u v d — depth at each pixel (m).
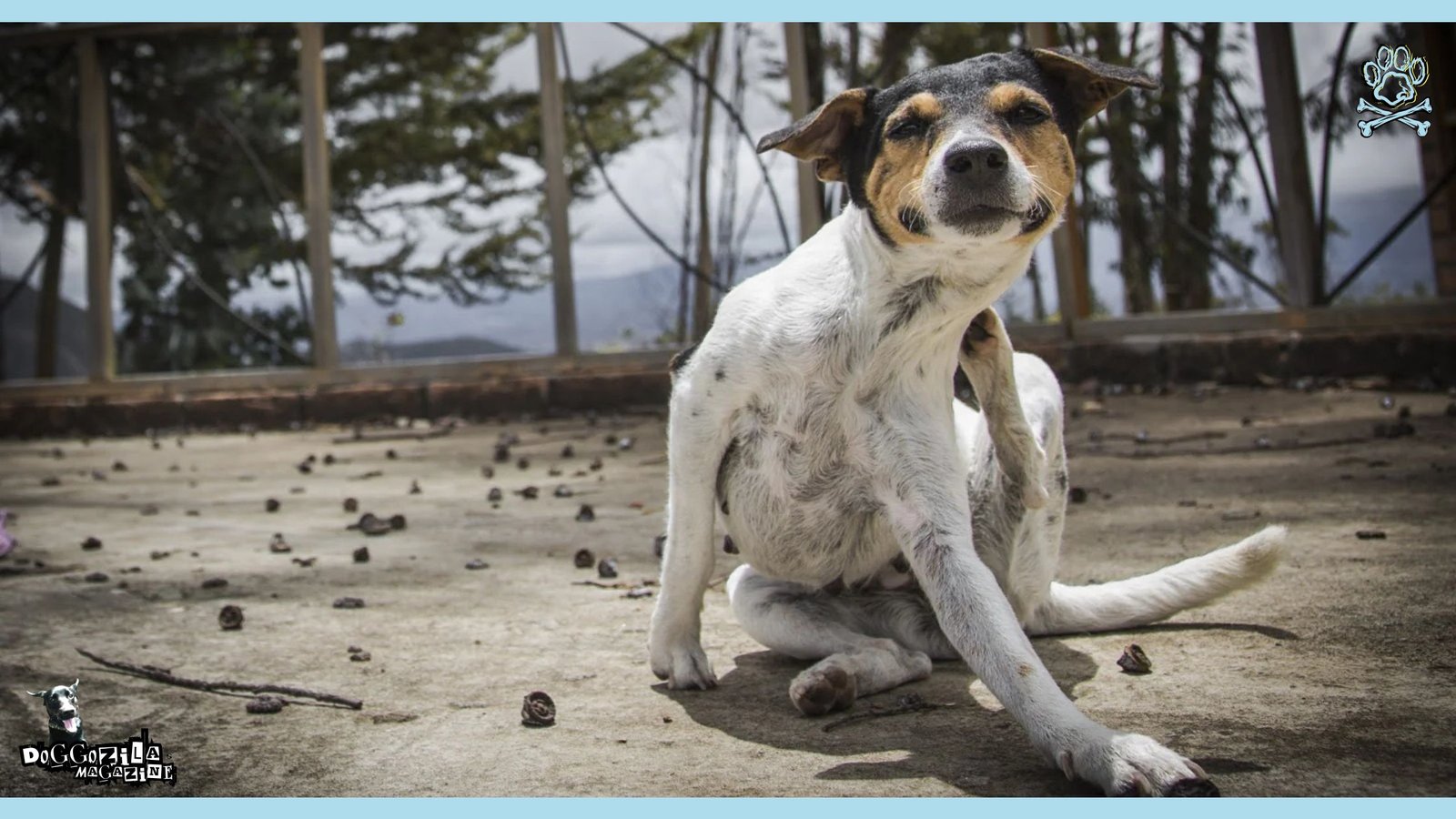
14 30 4.70
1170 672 1.36
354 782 1.19
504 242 4.57
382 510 2.39
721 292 4.36
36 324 4.97
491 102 4.55
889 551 1.38
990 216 1.20
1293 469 2.23
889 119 1.25
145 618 1.65
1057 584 1.50
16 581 1.83
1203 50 3.91
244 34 4.71
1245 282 3.93
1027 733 1.17
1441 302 3.61
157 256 4.86
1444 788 1.10
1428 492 1.96
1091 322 3.98
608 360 4.39
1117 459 2.52
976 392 1.35
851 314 1.28
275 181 4.79
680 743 1.25
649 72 4.37
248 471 3.16
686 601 1.37
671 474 1.35
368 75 4.61
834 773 1.17
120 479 3.10
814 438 1.31
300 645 1.53
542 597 1.69
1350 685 1.30
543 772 1.20
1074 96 1.30
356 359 4.71
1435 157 3.68
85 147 4.73
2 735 1.30
